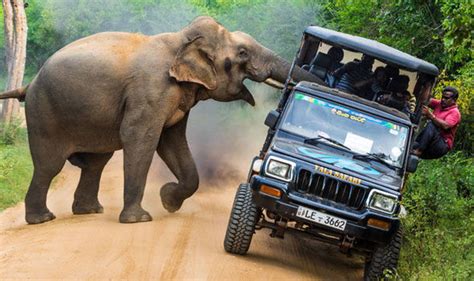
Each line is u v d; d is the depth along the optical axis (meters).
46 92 11.77
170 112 11.85
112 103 11.70
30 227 11.32
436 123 10.86
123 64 11.72
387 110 10.20
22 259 8.67
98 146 12.09
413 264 9.27
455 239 9.57
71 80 11.62
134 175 11.55
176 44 11.96
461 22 10.19
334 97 10.13
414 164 9.61
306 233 9.34
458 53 10.88
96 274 8.05
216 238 10.60
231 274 8.61
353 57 11.66
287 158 9.12
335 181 9.03
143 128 11.59
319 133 9.81
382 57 10.67
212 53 12.09
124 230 10.61
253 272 8.87
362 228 8.87
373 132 9.88
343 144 9.74
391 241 9.16
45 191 11.91
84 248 9.25
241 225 9.37
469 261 8.84
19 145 19.84
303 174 9.06
